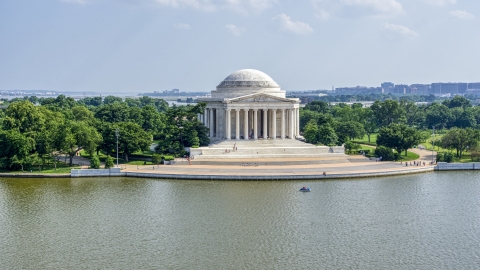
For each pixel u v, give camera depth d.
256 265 121.88
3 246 133.62
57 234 142.38
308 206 170.12
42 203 172.75
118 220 154.50
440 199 181.62
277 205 170.75
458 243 138.00
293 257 126.88
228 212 162.50
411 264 123.44
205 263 122.75
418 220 157.25
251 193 186.38
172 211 163.38
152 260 124.44
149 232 144.00
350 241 138.38
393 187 199.00
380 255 128.75
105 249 131.50
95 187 196.12
